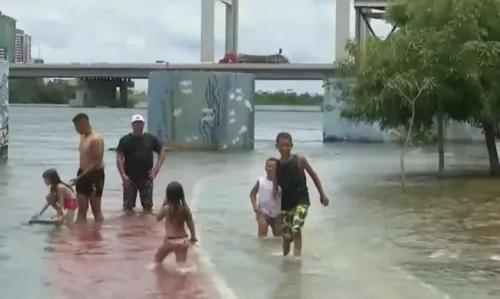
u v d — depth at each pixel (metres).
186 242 10.39
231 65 80.19
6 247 11.32
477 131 41.19
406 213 15.54
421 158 32.16
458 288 9.32
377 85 22.66
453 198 18.05
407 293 9.07
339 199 17.77
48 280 9.32
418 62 21.31
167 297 8.63
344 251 11.57
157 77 36.12
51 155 29.94
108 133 52.94
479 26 21.44
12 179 20.77
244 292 8.98
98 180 13.80
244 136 37.16
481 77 21.36
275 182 11.91
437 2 21.45
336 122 44.72
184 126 36.03
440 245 12.12
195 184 20.75
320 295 8.91
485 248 11.88
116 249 11.27
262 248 11.62
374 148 39.09
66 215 13.52
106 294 8.70
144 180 15.16
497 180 22.28
